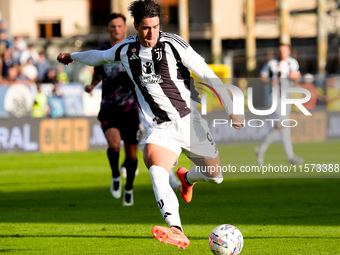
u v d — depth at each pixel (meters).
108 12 110.12
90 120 52.12
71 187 31.30
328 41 102.00
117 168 25.22
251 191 29.05
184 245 14.47
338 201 25.94
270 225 20.56
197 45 109.25
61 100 58.03
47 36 110.81
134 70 16.86
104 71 24.44
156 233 14.21
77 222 21.61
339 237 18.42
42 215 23.19
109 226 20.77
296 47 104.50
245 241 17.95
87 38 102.69
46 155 48.56
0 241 18.42
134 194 28.58
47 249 17.23
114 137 24.56
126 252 16.72
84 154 49.00
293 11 107.19
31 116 55.44
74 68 68.38
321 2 98.81
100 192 29.38
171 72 16.64
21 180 34.34
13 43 75.25
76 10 110.19
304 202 25.70
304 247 17.06
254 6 107.19
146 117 17.17
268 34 108.00
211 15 102.69
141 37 16.34
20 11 109.50
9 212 23.97
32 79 62.22
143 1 16.11
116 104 24.47
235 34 109.75
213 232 15.38
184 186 19.09
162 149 16.53
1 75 62.75
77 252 16.78
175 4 108.25
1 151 49.91
